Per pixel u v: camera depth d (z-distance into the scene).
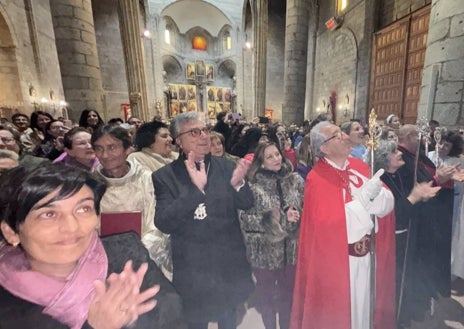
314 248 1.55
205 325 1.52
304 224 1.63
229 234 1.45
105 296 0.66
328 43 14.34
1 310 0.64
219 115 5.29
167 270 1.48
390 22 10.16
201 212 1.36
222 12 25.45
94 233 0.85
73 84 5.43
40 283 0.68
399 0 9.66
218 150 2.72
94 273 0.75
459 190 2.41
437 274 2.06
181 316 0.89
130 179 1.51
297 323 1.68
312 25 15.82
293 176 1.85
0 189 0.65
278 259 1.79
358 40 11.66
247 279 1.54
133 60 12.70
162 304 0.87
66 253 0.68
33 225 0.65
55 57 10.98
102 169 1.54
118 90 16.52
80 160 1.95
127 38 12.51
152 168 2.13
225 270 1.43
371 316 1.53
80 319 0.69
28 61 8.69
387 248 1.67
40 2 9.82
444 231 2.04
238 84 26.20
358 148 2.87
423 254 2.00
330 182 1.55
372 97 11.16
